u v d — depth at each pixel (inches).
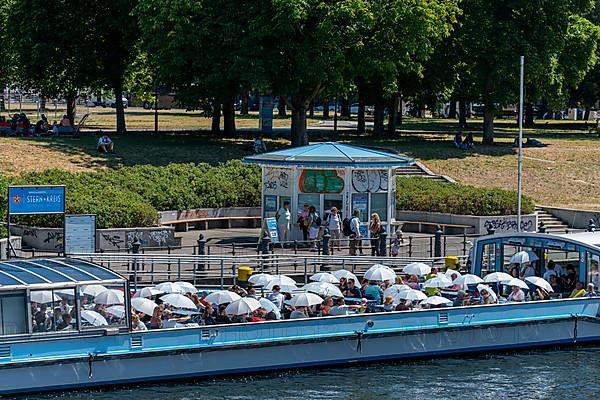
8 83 7741.1
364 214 3592.5
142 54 5654.5
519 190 3769.7
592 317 2706.7
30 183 3764.8
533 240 2891.2
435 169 5054.1
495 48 5708.7
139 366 2267.5
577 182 4992.6
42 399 2164.1
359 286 2719.0
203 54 4985.2
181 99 5354.3
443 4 5201.8
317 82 5093.5
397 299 2546.8
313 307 2527.1
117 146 5004.9
